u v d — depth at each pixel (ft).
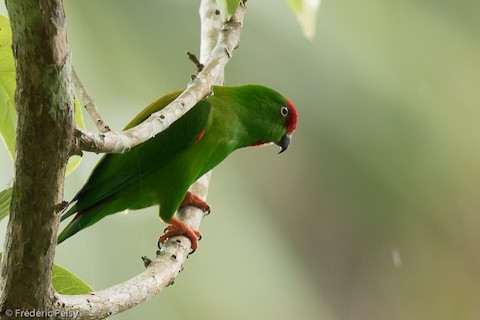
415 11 29.14
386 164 32.37
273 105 28.04
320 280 40.75
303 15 24.09
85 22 21.59
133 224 25.80
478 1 30.32
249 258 26.50
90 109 19.21
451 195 34.86
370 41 28.43
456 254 40.32
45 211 13.42
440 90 30.48
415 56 29.45
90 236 23.59
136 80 22.43
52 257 14.12
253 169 36.45
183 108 18.08
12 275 14.03
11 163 19.74
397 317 42.29
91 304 15.58
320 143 32.63
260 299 26.63
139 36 22.81
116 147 14.37
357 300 42.04
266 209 28.96
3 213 16.08
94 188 25.53
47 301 14.55
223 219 26.48
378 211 35.99
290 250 29.94
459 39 30.12
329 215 37.47
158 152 25.98
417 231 38.17
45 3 11.85
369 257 40.70
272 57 28.66
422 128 31.37
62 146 12.98
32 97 12.42
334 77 29.12
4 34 17.70
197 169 26.55
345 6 28.14
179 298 24.82
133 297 16.97
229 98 27.43
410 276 41.42
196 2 25.41
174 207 25.88
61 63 12.32
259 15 28.25
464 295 42.50
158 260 19.80
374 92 29.58
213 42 24.81
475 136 31.89
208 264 25.50
